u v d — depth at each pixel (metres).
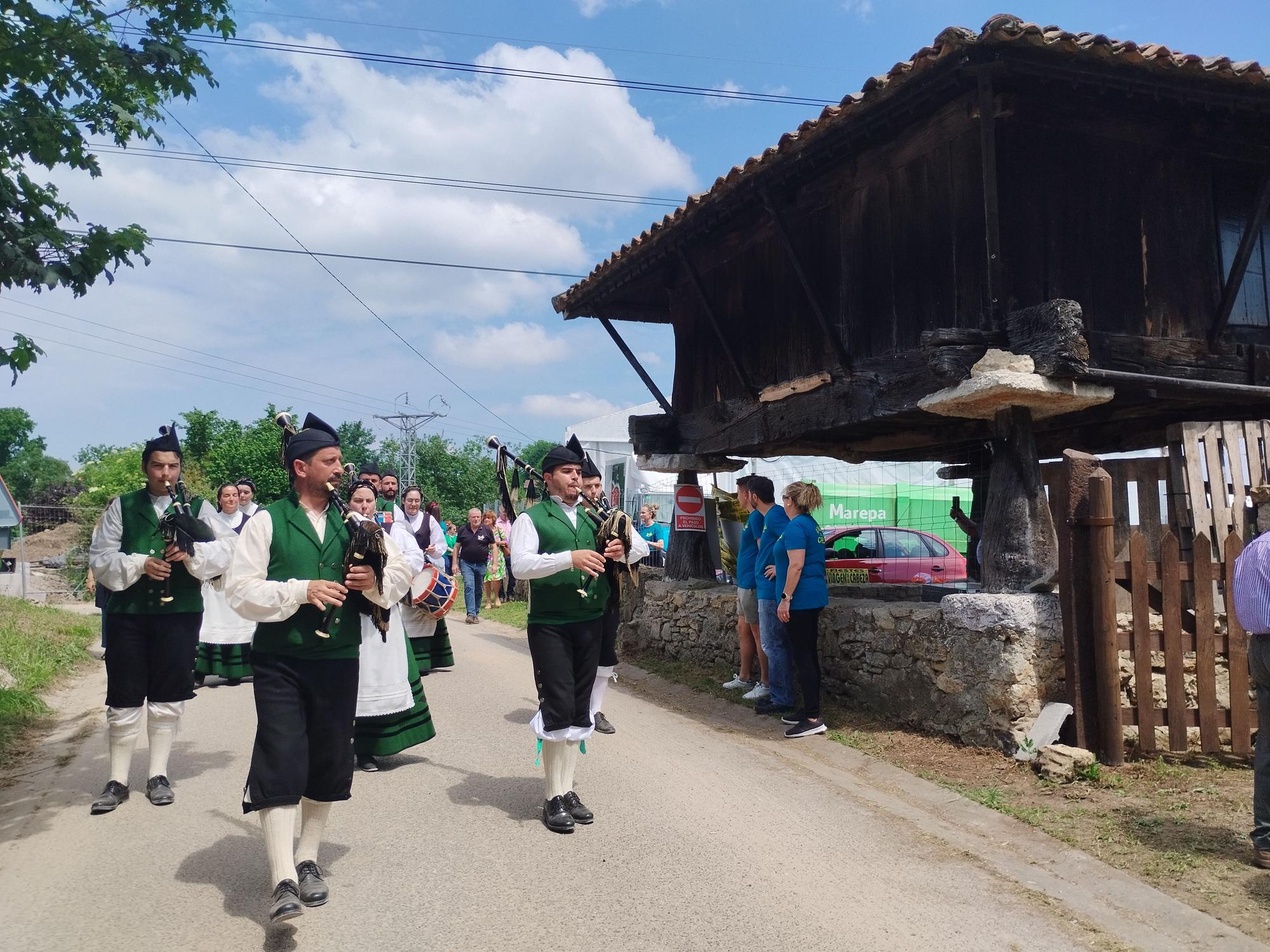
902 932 3.37
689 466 9.83
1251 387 6.64
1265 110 6.23
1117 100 6.23
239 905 3.54
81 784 5.16
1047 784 5.10
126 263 4.68
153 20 4.92
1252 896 3.68
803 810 4.77
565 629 4.42
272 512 3.46
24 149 4.59
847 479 18.92
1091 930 3.41
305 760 3.38
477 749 5.96
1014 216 6.08
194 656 4.99
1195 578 5.50
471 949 3.20
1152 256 6.57
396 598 3.63
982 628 5.75
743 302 8.82
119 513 4.78
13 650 8.68
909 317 6.65
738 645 8.51
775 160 6.62
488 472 40.59
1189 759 5.50
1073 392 5.71
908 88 5.76
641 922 3.43
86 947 3.19
